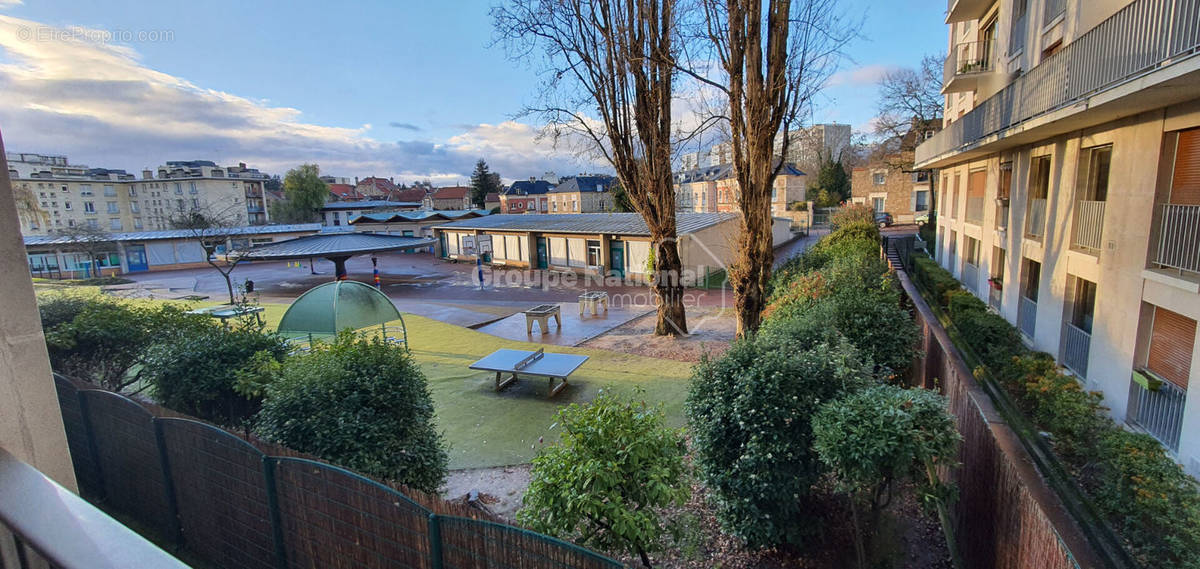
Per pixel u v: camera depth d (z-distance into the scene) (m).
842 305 8.48
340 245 29.00
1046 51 11.30
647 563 4.60
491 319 19.12
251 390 5.96
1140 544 4.06
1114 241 8.35
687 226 25.62
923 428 4.38
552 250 31.23
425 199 82.19
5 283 1.47
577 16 13.16
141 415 5.18
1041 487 4.02
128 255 38.03
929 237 26.98
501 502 6.65
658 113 13.98
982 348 8.89
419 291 26.52
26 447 1.51
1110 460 4.97
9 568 1.25
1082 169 9.66
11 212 1.50
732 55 11.08
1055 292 10.38
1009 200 13.30
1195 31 5.56
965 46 17.50
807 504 5.32
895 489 5.46
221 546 4.88
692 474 5.71
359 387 5.40
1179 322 6.98
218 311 16.83
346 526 4.09
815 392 5.11
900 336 8.09
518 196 78.62
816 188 55.12
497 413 9.67
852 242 17.89
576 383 11.22
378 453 5.15
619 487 4.20
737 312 12.18
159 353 6.54
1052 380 6.57
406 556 3.85
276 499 4.40
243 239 43.06
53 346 7.34
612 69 13.59
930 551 5.50
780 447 4.90
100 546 0.96
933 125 33.16
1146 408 7.54
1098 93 7.29
